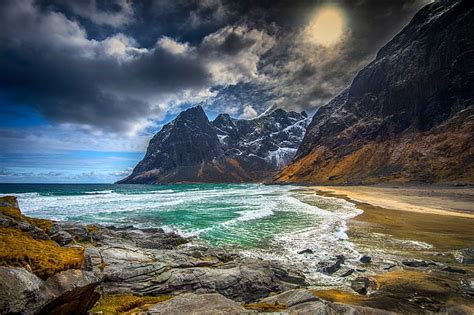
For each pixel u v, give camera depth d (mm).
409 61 199000
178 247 22156
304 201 60125
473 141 124312
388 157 166375
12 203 13289
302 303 9398
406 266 17016
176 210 45969
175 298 8266
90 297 7266
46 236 9344
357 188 115625
